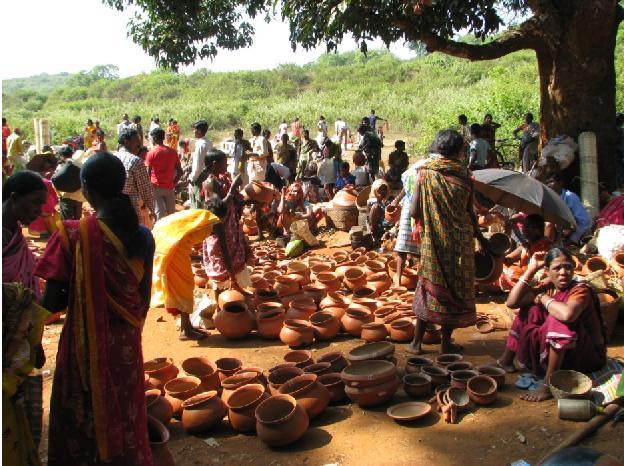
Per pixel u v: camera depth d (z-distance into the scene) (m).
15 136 14.01
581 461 2.80
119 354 2.83
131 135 7.00
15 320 2.69
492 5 9.27
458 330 5.77
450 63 47.53
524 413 4.11
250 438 3.97
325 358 4.68
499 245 6.09
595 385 4.34
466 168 4.89
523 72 29.38
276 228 10.32
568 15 9.21
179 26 11.52
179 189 14.25
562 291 4.38
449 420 4.04
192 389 4.16
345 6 8.25
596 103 9.36
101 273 2.74
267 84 55.75
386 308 5.73
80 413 2.78
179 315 6.23
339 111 38.38
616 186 9.67
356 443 3.84
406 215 6.51
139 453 2.92
